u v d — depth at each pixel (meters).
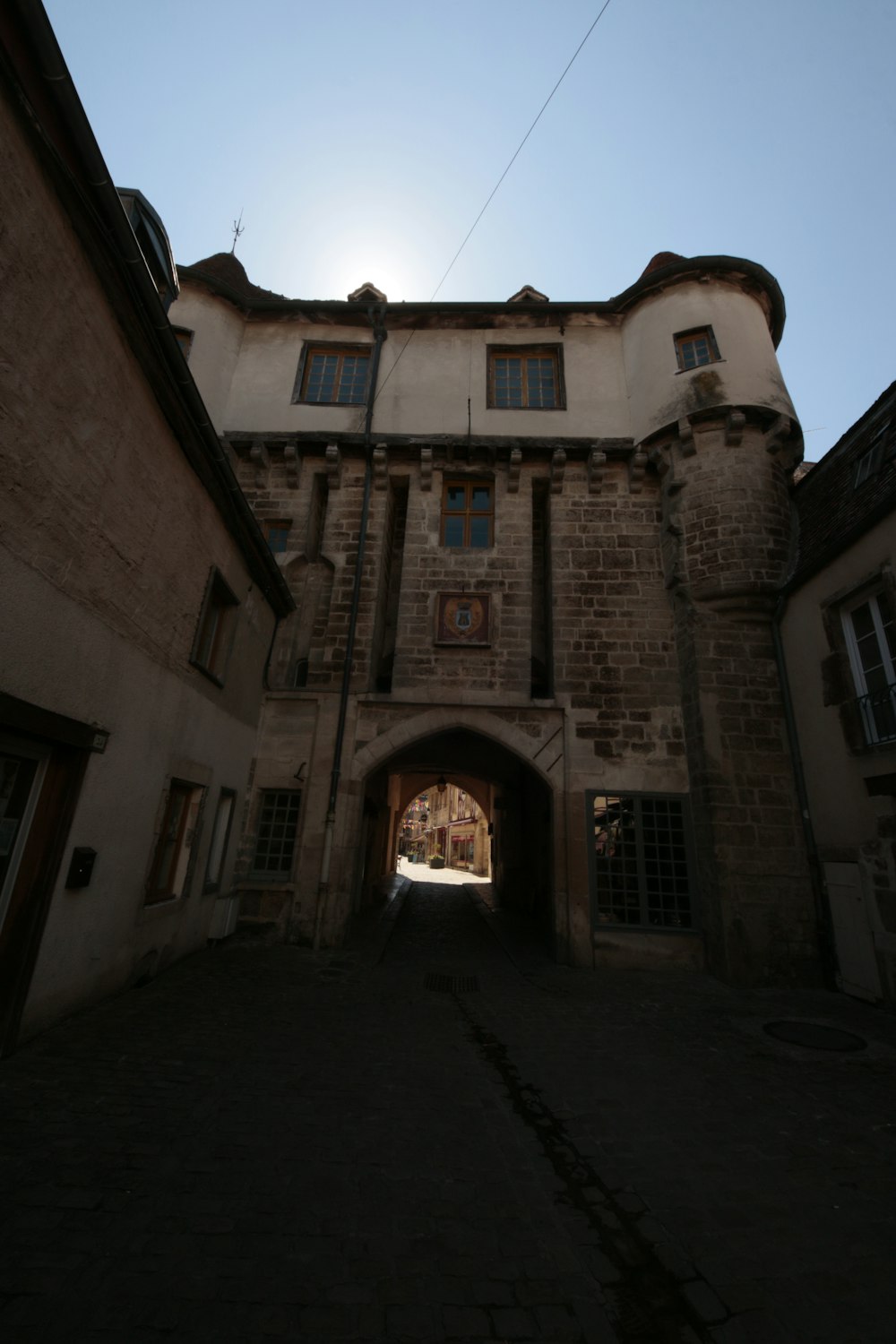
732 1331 2.30
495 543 11.30
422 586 11.00
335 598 10.99
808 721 8.73
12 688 4.02
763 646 9.59
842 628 8.19
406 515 11.55
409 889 19.91
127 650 5.61
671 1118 4.16
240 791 9.26
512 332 12.99
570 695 10.18
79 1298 2.23
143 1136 3.45
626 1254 2.74
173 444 6.18
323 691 10.30
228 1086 4.21
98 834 5.29
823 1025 6.40
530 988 7.75
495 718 10.12
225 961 7.83
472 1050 5.38
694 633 9.75
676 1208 3.11
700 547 10.12
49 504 4.33
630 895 9.27
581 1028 6.17
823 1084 4.82
